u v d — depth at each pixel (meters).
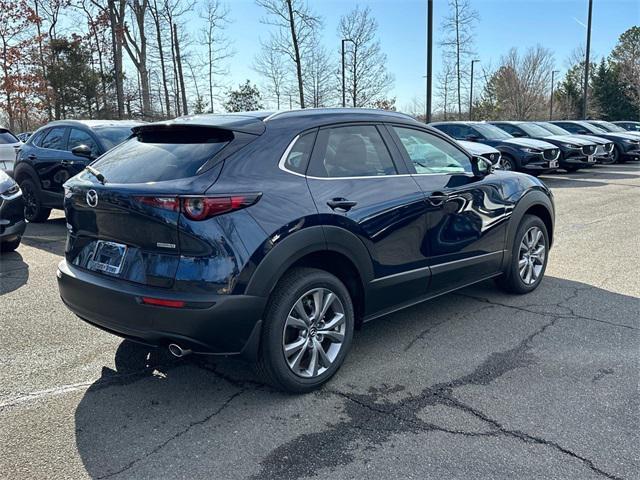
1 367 3.66
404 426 2.91
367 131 3.76
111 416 3.05
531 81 50.91
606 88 59.09
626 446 2.70
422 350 3.88
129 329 3.00
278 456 2.67
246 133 3.16
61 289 3.45
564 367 3.57
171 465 2.60
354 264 3.44
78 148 6.36
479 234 4.40
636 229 8.06
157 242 2.90
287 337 3.21
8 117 31.67
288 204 3.08
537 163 13.27
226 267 2.83
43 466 2.60
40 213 8.76
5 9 29.33
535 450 2.67
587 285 5.34
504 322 4.39
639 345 3.89
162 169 3.08
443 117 46.47
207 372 3.60
